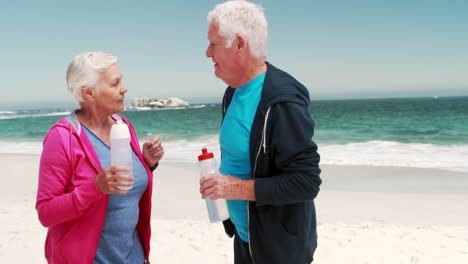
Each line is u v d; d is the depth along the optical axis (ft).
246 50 6.57
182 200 25.36
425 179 31.83
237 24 6.43
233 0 6.71
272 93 6.41
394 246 16.53
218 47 6.68
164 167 38.52
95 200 6.10
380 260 15.14
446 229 18.72
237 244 7.97
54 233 6.57
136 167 7.12
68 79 6.61
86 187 6.01
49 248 6.80
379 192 27.61
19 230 18.26
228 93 7.86
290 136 6.23
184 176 33.76
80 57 6.53
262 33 6.63
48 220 6.20
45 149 6.35
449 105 287.28
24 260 14.84
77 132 6.48
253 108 6.82
